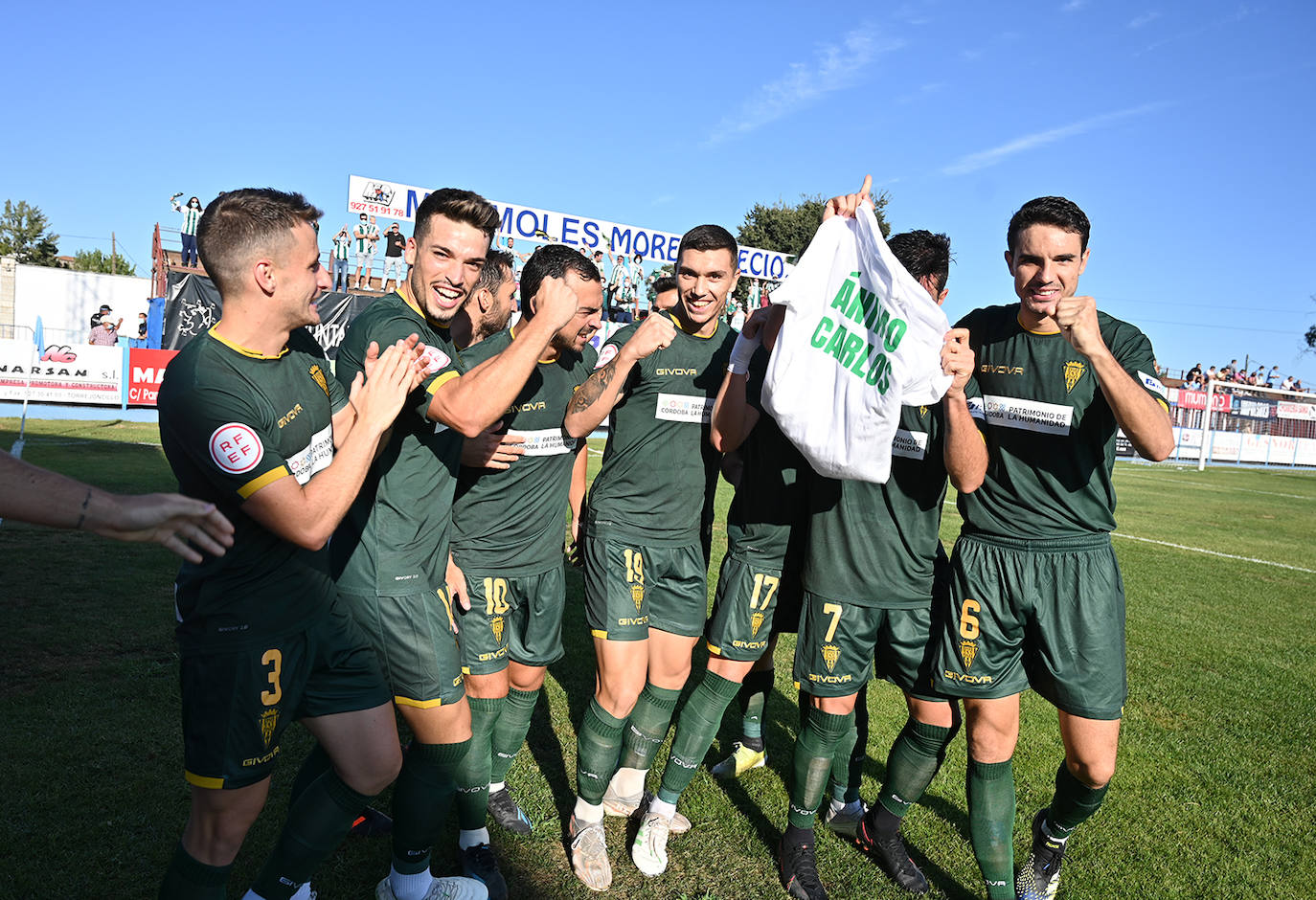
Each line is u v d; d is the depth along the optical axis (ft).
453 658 8.24
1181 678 17.75
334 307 65.00
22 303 84.53
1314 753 14.08
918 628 9.50
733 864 9.82
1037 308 8.73
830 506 9.32
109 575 19.45
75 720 11.90
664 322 9.45
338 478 6.43
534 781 11.55
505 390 7.34
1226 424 112.78
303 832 7.20
